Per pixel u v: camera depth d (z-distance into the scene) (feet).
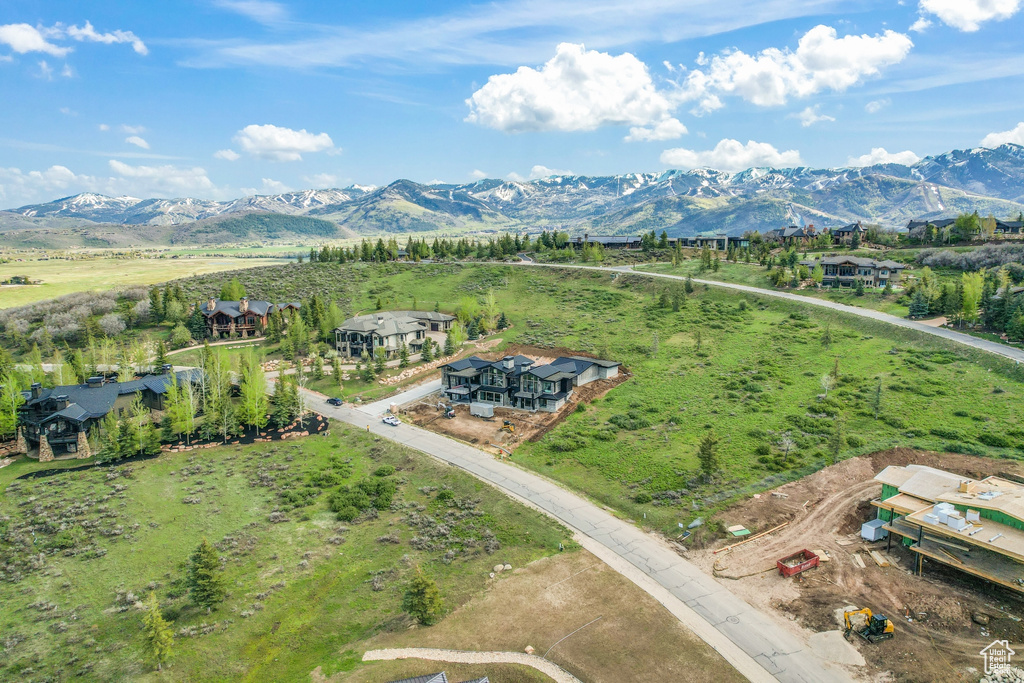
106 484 236.63
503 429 292.40
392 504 223.51
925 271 441.27
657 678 133.80
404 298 547.49
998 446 224.12
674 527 196.44
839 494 203.82
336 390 357.41
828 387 291.99
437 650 147.33
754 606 156.46
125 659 148.87
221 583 167.73
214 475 246.68
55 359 383.24
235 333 464.24
